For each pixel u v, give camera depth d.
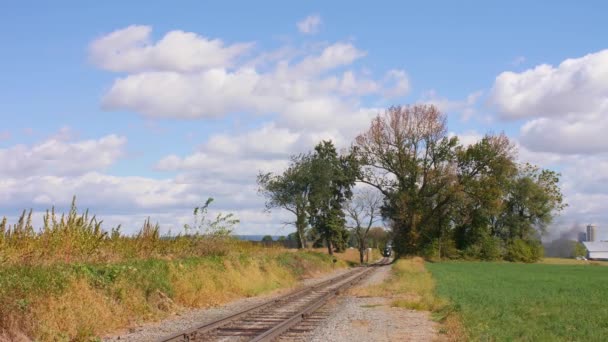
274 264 41.84
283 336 16.59
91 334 16.12
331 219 96.50
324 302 26.44
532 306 25.20
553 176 105.12
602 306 25.38
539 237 105.12
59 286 17.06
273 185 89.44
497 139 89.88
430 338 16.81
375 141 87.69
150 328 18.17
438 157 87.56
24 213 20.89
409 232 88.44
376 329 18.45
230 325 18.86
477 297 28.25
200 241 33.41
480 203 91.38
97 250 23.02
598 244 148.62
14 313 14.52
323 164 92.06
